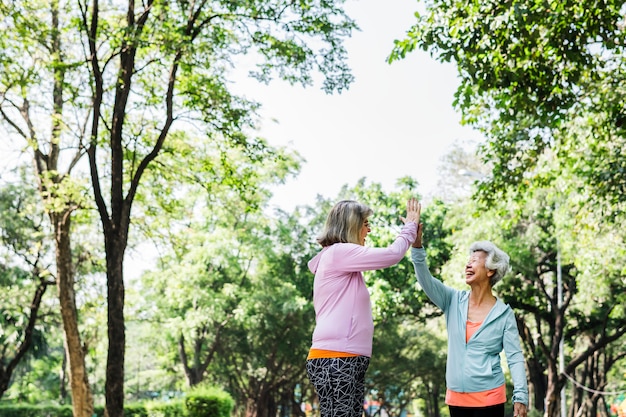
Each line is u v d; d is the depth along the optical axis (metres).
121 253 15.88
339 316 4.24
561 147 15.77
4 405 33.12
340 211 4.52
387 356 44.47
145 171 20.08
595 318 28.98
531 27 10.98
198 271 36.28
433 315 30.98
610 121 13.70
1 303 24.59
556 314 25.88
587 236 17.92
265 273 38.97
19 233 25.42
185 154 18.91
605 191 15.30
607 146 15.69
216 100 16.45
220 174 19.16
